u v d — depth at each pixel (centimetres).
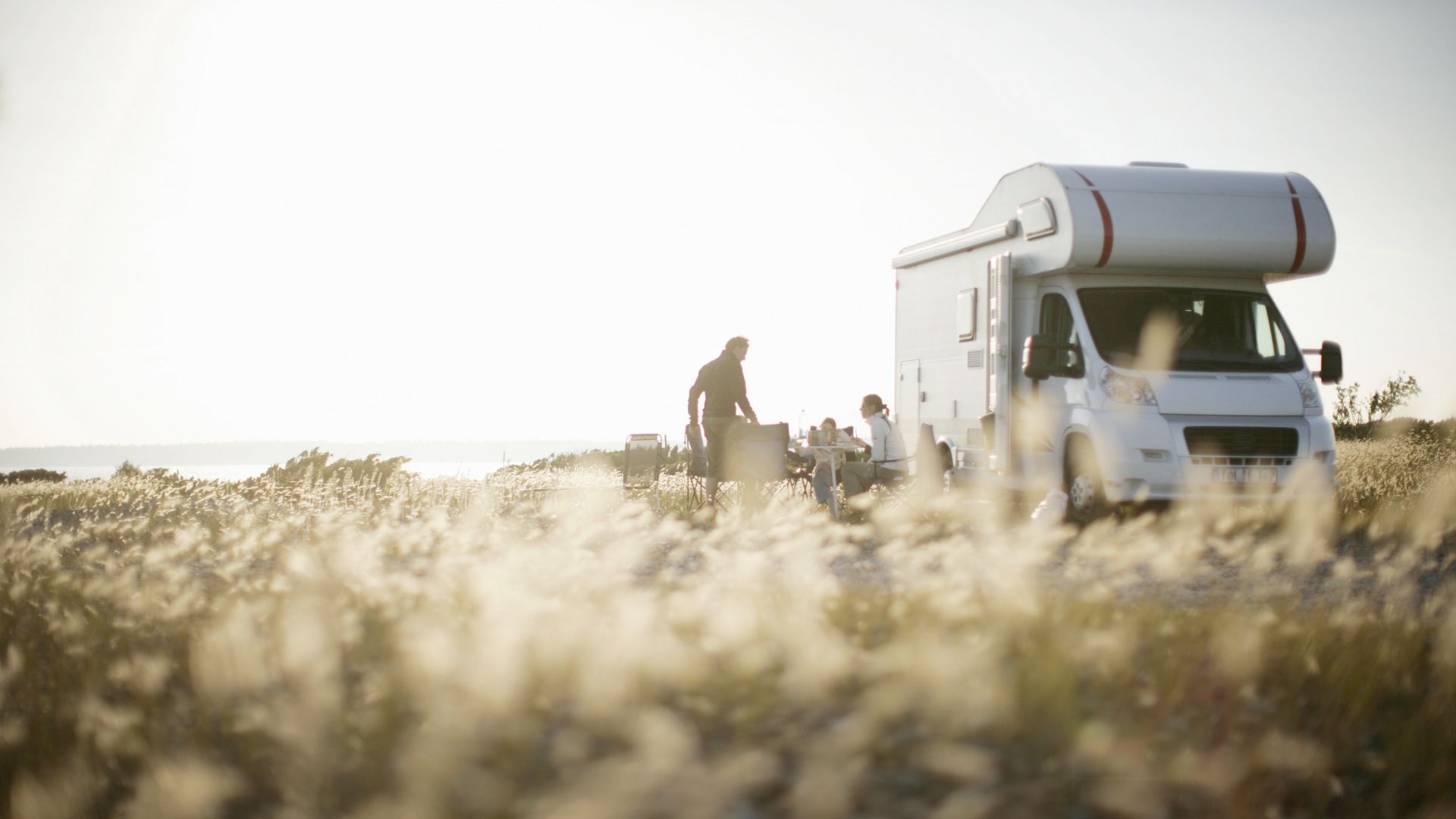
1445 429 2227
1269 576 723
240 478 2142
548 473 2022
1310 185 1233
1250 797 348
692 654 443
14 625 596
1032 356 1186
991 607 533
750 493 1345
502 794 333
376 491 1648
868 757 346
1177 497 1117
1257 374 1172
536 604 500
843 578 729
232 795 366
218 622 566
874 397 1464
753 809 321
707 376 1360
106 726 398
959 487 1387
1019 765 360
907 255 1551
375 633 541
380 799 350
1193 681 442
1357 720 411
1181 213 1183
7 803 365
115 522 1237
